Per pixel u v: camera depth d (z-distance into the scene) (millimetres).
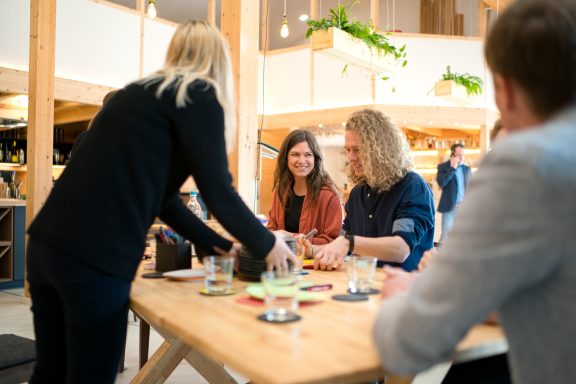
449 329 792
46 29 5266
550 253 733
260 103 9797
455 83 6582
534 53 819
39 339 1490
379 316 936
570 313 758
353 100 8984
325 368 875
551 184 725
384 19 11766
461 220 810
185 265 1870
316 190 2912
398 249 2111
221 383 2182
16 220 6289
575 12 814
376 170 2287
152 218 1382
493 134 1930
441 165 7605
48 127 5305
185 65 1511
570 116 806
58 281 1283
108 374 1334
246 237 1406
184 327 1127
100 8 7633
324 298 1434
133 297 1435
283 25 8258
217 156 1383
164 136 1354
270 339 1042
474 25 11109
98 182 1290
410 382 1274
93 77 7559
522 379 824
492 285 754
